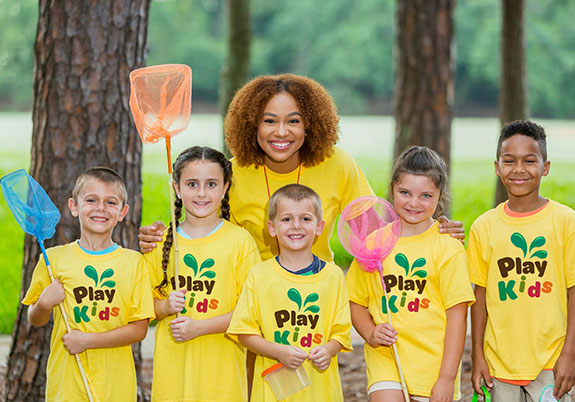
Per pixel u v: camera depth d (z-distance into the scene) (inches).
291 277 143.6
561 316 144.1
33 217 144.6
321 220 147.2
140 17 183.6
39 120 182.2
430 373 143.2
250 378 165.9
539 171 145.6
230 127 158.9
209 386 143.8
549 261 144.6
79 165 179.8
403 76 323.3
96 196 146.3
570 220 144.9
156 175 615.2
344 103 1478.8
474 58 1366.9
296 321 142.1
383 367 146.9
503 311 147.0
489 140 1046.4
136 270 147.9
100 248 149.1
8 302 291.0
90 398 141.0
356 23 1428.4
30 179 146.3
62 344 145.6
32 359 184.5
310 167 160.1
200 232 149.0
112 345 144.2
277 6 1504.7
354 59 1425.9
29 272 185.0
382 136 1091.3
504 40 393.4
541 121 1395.2
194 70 1504.7
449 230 149.2
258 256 150.2
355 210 148.3
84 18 177.9
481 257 151.0
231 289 146.9
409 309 145.7
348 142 999.6
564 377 140.7
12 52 1493.6
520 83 392.8
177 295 141.9
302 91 151.9
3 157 793.6
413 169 146.6
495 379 148.3
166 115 145.5
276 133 150.1
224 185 151.5
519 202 148.6
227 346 145.9
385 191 525.3
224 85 434.9
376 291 149.2
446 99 320.5
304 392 140.6
